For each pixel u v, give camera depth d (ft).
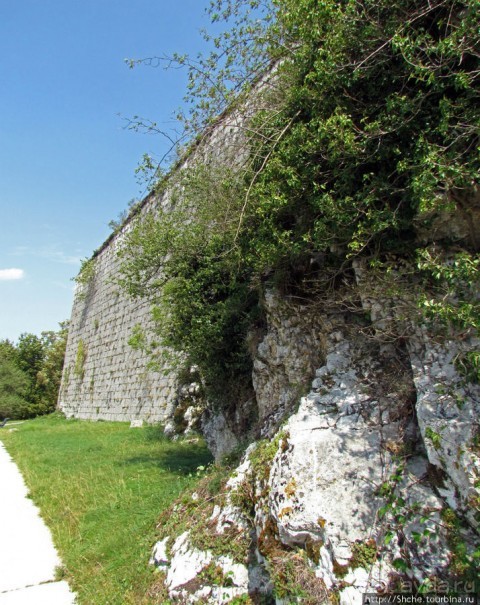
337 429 12.33
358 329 14.51
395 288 12.57
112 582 16.26
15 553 20.67
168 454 35.73
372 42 12.53
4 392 133.90
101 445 43.96
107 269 80.89
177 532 16.40
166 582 14.53
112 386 69.67
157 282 29.86
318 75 13.01
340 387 13.46
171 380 51.75
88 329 85.92
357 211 13.01
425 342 11.86
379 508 10.59
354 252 13.65
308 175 14.06
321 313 16.06
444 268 10.47
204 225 25.31
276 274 18.13
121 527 20.68
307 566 10.59
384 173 12.76
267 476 13.17
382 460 11.33
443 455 10.16
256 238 17.56
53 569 19.02
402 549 9.94
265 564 11.76
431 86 11.85
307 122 15.61
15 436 63.93
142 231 30.48
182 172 27.37
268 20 20.59
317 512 10.92
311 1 13.43
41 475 33.91
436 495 10.20
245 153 22.12
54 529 23.20
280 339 18.06
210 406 27.73
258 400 20.01
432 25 12.21
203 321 24.25
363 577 9.88
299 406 13.89
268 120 17.29
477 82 11.06
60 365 147.95
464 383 10.50
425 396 11.02
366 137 12.24
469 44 10.74
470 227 11.79
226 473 17.53
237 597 12.31
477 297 10.71
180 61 21.75
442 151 11.25
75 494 27.35
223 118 23.04
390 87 12.82
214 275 25.25
